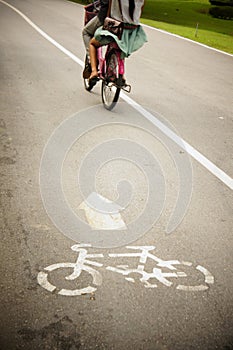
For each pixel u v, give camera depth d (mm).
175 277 3496
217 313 3170
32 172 4980
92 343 2834
